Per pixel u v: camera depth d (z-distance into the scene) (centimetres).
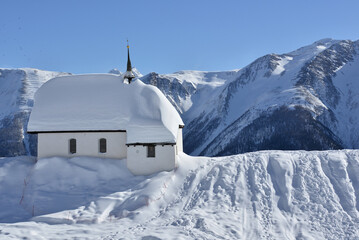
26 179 2922
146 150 3019
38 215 2411
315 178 2573
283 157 2917
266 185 2545
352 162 2759
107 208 2442
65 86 3475
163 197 2575
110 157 3177
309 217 2167
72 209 2452
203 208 2323
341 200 2327
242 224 2100
